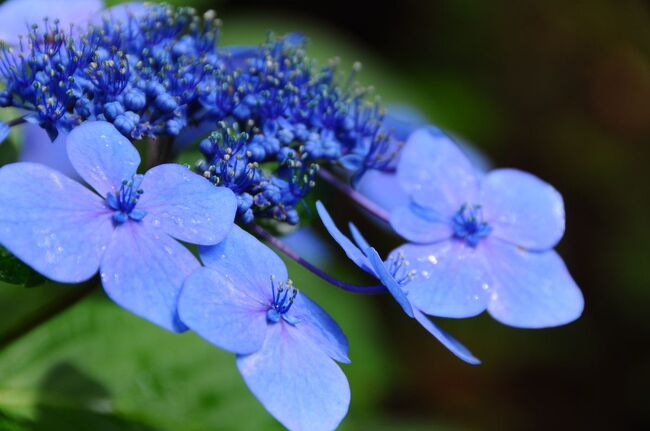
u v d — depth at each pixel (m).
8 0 0.41
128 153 0.36
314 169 0.38
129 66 0.38
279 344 0.35
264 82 0.39
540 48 0.79
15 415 0.43
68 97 0.37
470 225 0.39
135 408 0.45
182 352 0.46
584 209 0.78
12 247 0.34
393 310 0.71
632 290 0.75
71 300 0.40
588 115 0.80
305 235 0.47
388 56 0.76
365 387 0.52
